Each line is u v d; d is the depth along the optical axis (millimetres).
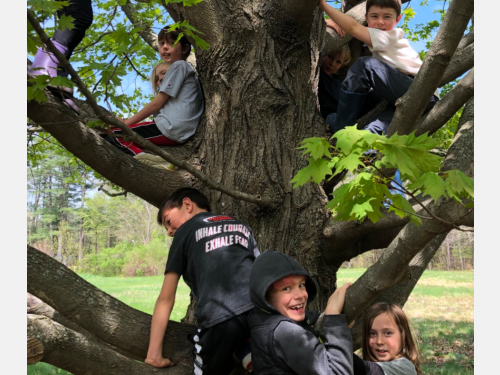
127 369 2061
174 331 2268
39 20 1775
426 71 2254
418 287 17953
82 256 40188
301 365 1679
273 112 3146
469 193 1593
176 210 2375
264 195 2979
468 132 2377
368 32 3131
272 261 1825
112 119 1914
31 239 41188
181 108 3219
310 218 3023
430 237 1929
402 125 2424
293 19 3100
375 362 2064
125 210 39938
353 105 3068
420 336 9570
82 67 2172
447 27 2143
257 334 1791
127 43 2188
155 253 32125
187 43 3539
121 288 19781
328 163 1633
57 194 42406
